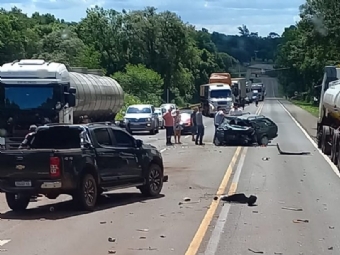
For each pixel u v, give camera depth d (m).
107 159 15.58
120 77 89.06
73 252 10.45
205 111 76.00
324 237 11.73
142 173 16.86
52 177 14.13
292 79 165.88
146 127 47.69
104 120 34.94
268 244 11.06
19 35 82.50
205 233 11.99
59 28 101.75
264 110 89.81
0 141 22.17
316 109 90.50
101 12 103.31
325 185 19.50
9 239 11.57
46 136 16.06
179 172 23.06
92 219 13.70
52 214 14.43
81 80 30.23
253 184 19.67
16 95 22.50
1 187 14.39
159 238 11.55
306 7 62.91
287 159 28.30
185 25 104.25
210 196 17.16
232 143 36.56
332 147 26.81
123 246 10.88
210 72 143.12
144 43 102.38
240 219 13.56
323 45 63.88
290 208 15.10
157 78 91.25
